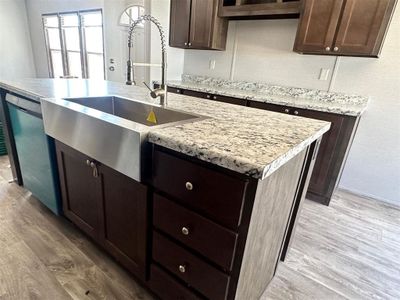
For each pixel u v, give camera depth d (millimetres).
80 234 1646
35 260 1416
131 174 974
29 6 5965
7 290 1226
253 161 680
